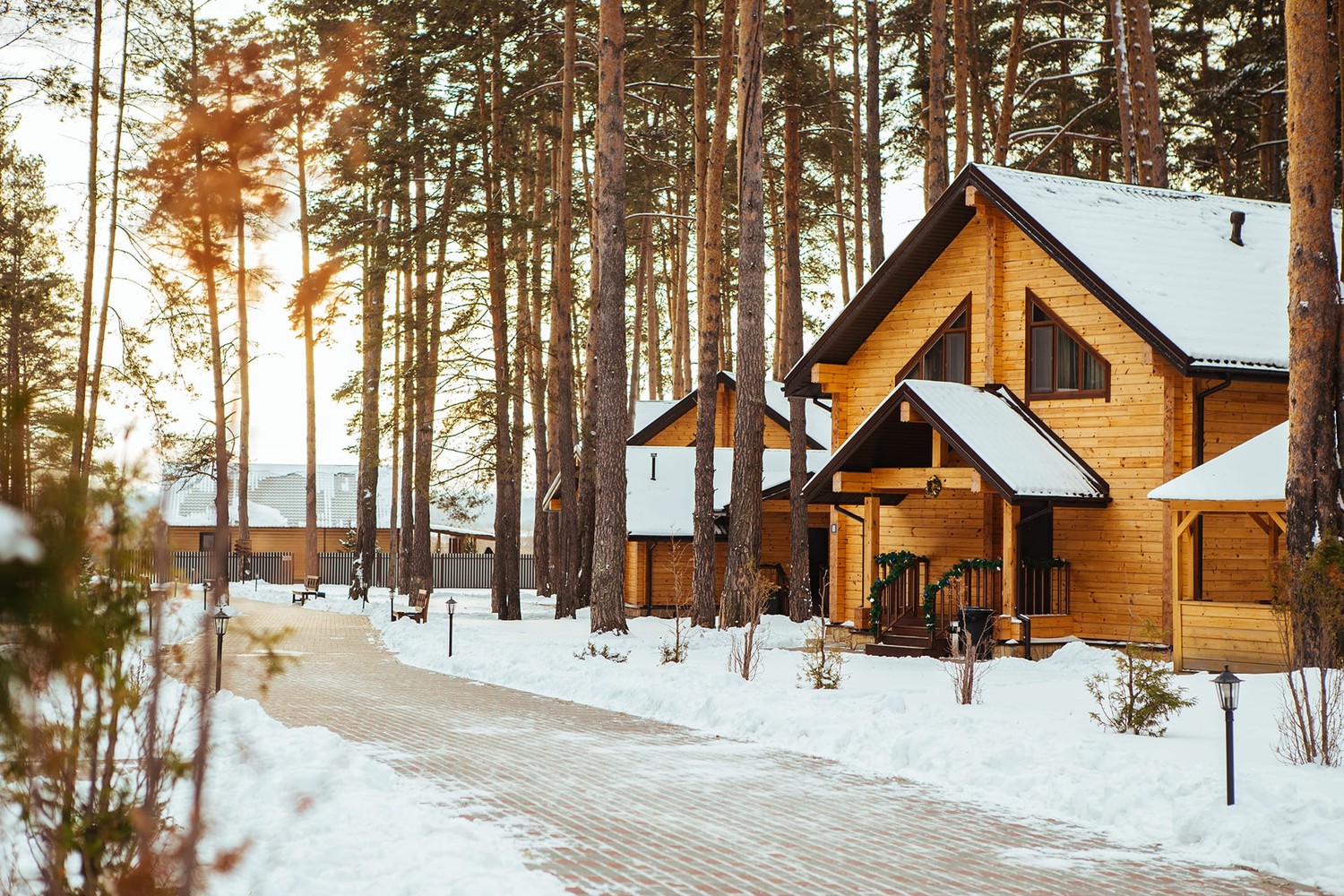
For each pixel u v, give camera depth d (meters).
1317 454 18.23
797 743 14.49
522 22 35.47
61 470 4.09
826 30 42.78
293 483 76.38
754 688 17.64
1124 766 11.92
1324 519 18.12
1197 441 23.86
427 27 35.38
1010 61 36.41
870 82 37.97
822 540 40.97
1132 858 9.41
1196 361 22.98
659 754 13.82
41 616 4.03
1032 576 25.61
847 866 9.09
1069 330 25.94
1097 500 24.64
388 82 34.16
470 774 12.40
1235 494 20.34
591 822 10.37
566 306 36.66
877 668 22.56
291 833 9.22
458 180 39.84
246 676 21.16
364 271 41.69
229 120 4.21
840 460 26.52
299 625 34.38
